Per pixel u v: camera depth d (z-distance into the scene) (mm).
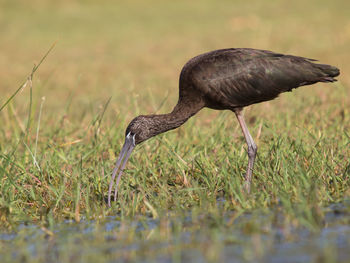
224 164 11422
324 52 31125
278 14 48125
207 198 10500
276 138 12922
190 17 48969
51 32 43844
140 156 13484
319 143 12641
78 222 10023
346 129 14555
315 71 12062
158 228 9141
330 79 12227
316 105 18031
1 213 10188
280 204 9922
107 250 8273
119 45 38438
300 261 7309
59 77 29625
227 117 15789
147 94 22641
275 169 11102
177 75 28234
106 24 46938
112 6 54594
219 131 14492
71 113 20641
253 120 16844
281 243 8039
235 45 35625
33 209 10992
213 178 11398
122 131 15172
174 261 7574
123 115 17172
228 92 12133
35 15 50906
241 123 12430
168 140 14148
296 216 8945
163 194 10859
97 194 11539
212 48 35406
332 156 11625
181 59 32781
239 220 9234
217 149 13414
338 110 17328
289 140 13156
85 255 8125
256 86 12047
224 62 12102
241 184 11445
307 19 44625
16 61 34406
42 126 17797
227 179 11016
